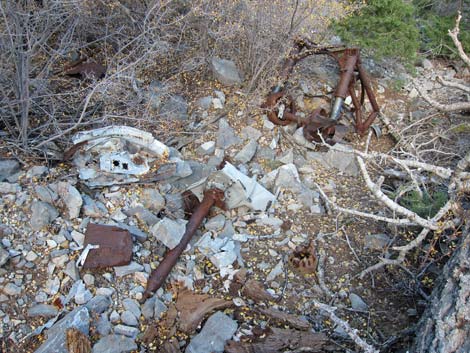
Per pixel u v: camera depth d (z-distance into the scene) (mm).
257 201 4410
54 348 3109
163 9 5254
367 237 4383
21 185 3924
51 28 4949
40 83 4309
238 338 3520
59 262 3564
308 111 5668
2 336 3229
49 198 3828
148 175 4176
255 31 5363
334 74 6188
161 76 5383
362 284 4055
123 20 5277
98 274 3609
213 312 3658
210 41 5734
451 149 5523
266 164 4914
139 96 4676
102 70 5035
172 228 3855
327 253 4250
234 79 5582
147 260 3805
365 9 6180
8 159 4133
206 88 5531
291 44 5406
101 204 4000
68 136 4438
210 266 3967
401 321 3805
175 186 4375
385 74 6559
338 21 5930
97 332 3350
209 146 4863
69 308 3416
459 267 3350
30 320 3330
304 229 4410
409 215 3816
